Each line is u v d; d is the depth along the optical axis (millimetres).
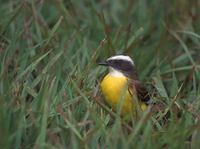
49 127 11594
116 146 10719
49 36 14812
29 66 12883
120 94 12609
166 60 16016
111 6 18766
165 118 12680
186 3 18344
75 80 13070
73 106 12156
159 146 11070
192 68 15016
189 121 11844
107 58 14469
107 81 13148
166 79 15531
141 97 13352
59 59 13664
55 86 12438
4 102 11445
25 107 11523
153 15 18266
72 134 10742
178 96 13258
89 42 16125
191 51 16906
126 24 17500
